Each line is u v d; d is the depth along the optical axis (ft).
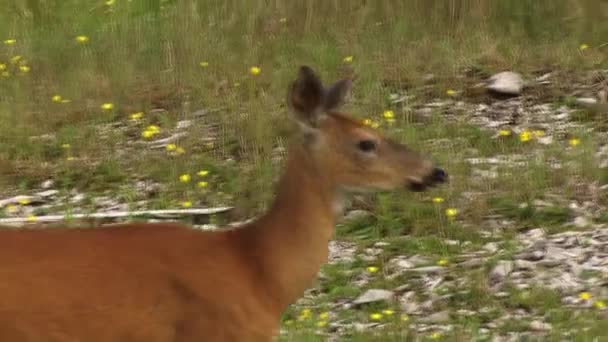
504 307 39.22
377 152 29.94
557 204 45.98
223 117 55.36
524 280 40.65
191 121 55.93
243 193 48.75
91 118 57.21
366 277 41.93
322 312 39.63
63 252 27.48
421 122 54.13
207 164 51.19
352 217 45.96
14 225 46.26
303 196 29.48
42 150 53.98
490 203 46.26
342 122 29.94
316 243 29.48
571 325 37.47
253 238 29.09
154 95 58.85
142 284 27.63
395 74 58.18
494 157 50.21
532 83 56.90
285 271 29.09
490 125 53.52
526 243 43.45
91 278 27.40
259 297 28.71
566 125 53.11
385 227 45.32
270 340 28.81
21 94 58.80
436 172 30.32
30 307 26.99
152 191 49.78
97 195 49.93
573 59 58.49
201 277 28.04
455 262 42.45
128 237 28.07
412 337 37.06
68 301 27.20
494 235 44.32
